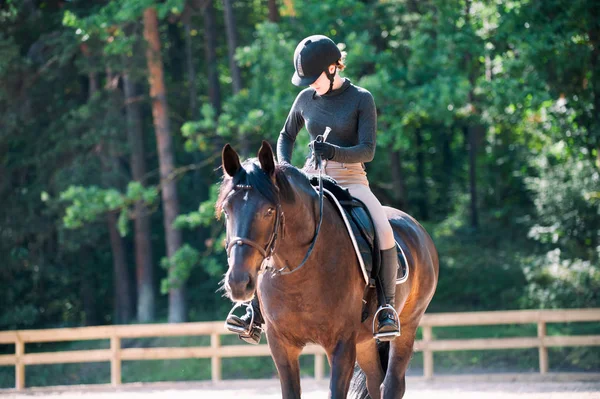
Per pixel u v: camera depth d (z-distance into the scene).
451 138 34.09
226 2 21.89
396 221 6.36
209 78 25.03
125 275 24.19
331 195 5.24
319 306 4.94
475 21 18.86
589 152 18.59
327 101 5.42
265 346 12.85
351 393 6.18
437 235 28.19
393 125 16.34
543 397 9.82
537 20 16.91
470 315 12.38
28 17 23.06
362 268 5.13
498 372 15.84
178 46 27.80
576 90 17.72
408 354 6.25
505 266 23.20
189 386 12.64
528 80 16.42
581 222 21.14
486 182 31.20
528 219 24.78
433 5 18.52
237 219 4.35
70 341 22.44
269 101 17.17
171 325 12.99
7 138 22.41
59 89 23.39
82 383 18.16
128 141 23.05
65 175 22.12
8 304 23.34
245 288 4.22
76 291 25.14
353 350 5.09
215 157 20.77
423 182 33.69
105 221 24.42
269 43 16.91
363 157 5.18
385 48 21.47
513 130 26.73
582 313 12.09
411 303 6.25
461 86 15.76
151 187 18.83
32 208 22.72
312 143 5.05
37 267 23.38
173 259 18.69
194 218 18.33
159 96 21.38
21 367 13.15
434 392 10.90
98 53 21.16
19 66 21.53
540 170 23.28
